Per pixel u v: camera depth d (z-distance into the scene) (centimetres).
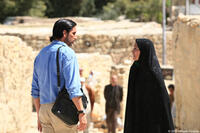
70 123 636
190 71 1053
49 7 6831
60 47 629
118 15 7388
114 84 1650
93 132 1788
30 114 1416
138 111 696
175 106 1361
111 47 3588
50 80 630
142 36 3675
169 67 3184
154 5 6975
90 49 3544
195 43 989
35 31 3525
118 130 1866
